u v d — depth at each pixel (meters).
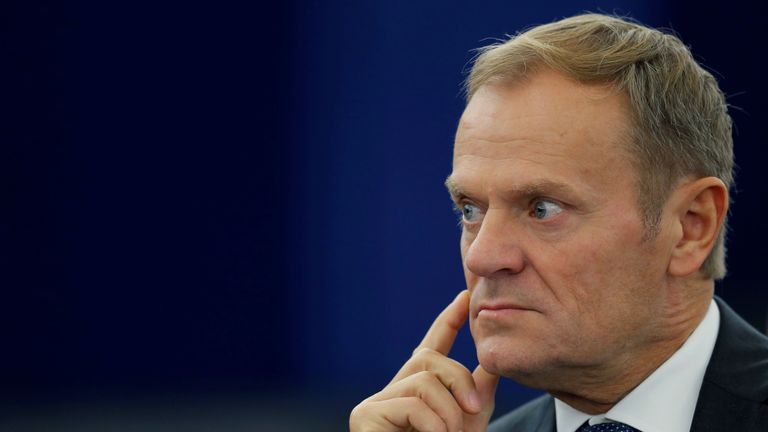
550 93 4.91
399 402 5.62
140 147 12.57
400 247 12.17
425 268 12.12
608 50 5.02
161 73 12.58
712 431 5.08
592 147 4.84
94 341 12.52
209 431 12.34
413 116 12.17
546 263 4.86
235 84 12.51
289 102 12.42
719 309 5.49
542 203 4.88
